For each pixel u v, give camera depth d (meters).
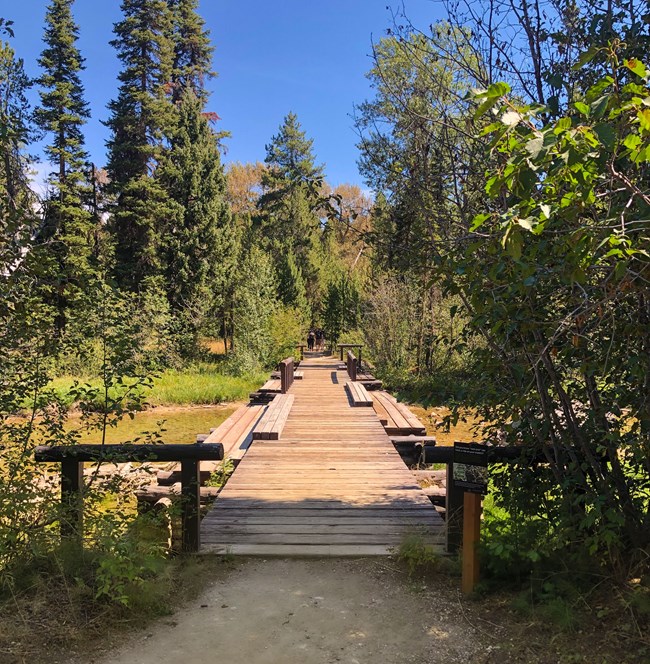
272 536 4.60
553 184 2.10
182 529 4.29
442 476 6.82
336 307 38.81
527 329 2.99
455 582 3.75
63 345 4.18
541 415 3.68
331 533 4.67
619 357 3.03
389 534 4.65
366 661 2.82
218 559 4.20
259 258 29.77
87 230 26.59
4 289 3.62
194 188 30.53
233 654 2.88
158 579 3.53
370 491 5.89
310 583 3.78
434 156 4.20
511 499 4.00
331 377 18.78
